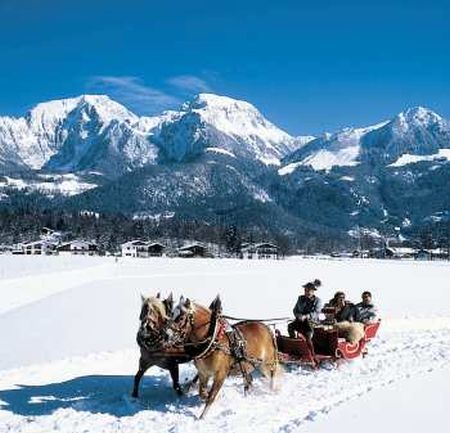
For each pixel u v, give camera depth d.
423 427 11.91
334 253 175.38
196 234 167.50
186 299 13.15
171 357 13.37
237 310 30.16
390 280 51.41
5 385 14.91
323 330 16.94
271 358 14.32
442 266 84.06
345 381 15.34
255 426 11.86
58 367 16.86
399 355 18.77
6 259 93.81
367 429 11.72
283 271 62.09
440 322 27.19
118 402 13.51
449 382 15.34
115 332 22.81
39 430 11.66
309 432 11.47
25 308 29.70
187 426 11.77
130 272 59.53
